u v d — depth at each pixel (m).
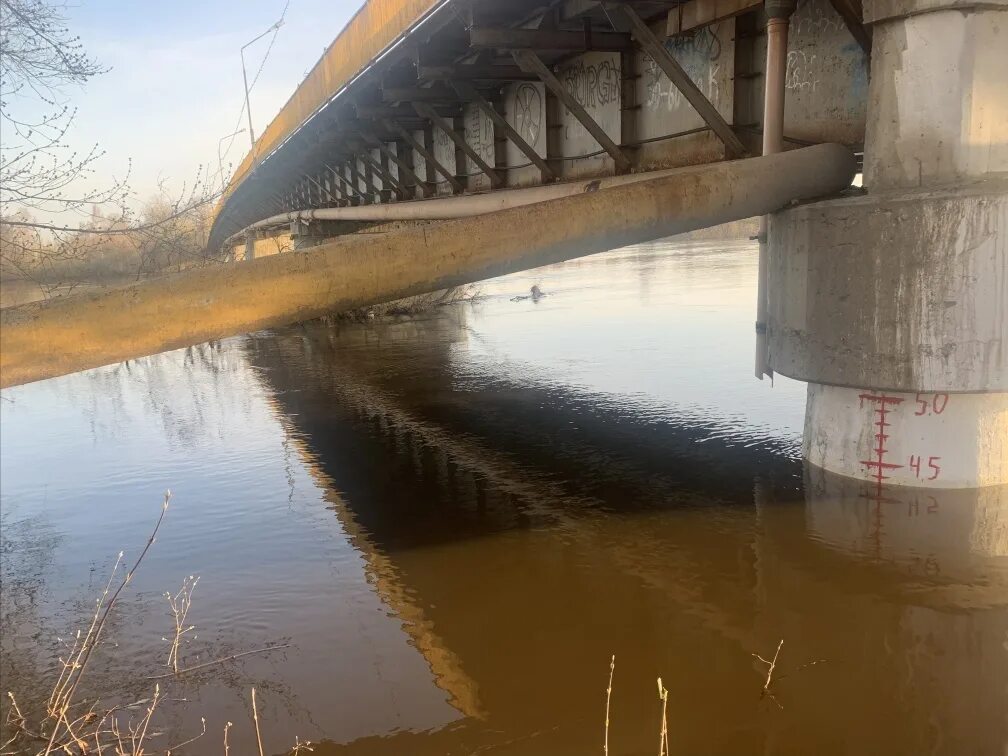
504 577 6.08
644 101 9.16
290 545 7.02
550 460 8.95
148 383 16.52
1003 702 4.09
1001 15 5.82
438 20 9.04
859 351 6.38
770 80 6.75
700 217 6.40
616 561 6.19
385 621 5.49
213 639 5.38
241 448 10.49
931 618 4.94
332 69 13.73
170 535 7.44
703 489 7.54
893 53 6.11
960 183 5.92
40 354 4.16
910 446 6.52
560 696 4.43
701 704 4.25
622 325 18.84
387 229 21.97
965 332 5.92
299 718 4.38
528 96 11.32
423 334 20.52
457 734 4.12
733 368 13.13
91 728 4.39
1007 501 6.31
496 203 11.14
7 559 7.09
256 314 4.86
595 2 7.55
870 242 6.18
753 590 5.51
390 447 10.05
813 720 4.04
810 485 7.19
